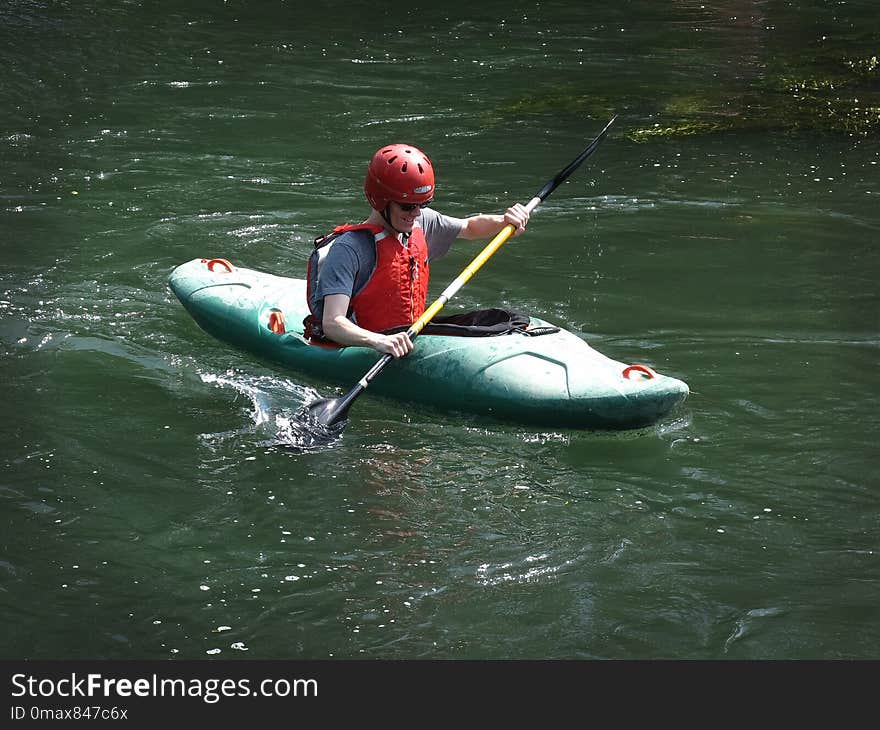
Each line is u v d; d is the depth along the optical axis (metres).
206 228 15.11
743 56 25.47
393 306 10.35
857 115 20.77
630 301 12.96
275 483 9.05
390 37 26.45
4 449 9.43
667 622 7.43
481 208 16.06
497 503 8.81
